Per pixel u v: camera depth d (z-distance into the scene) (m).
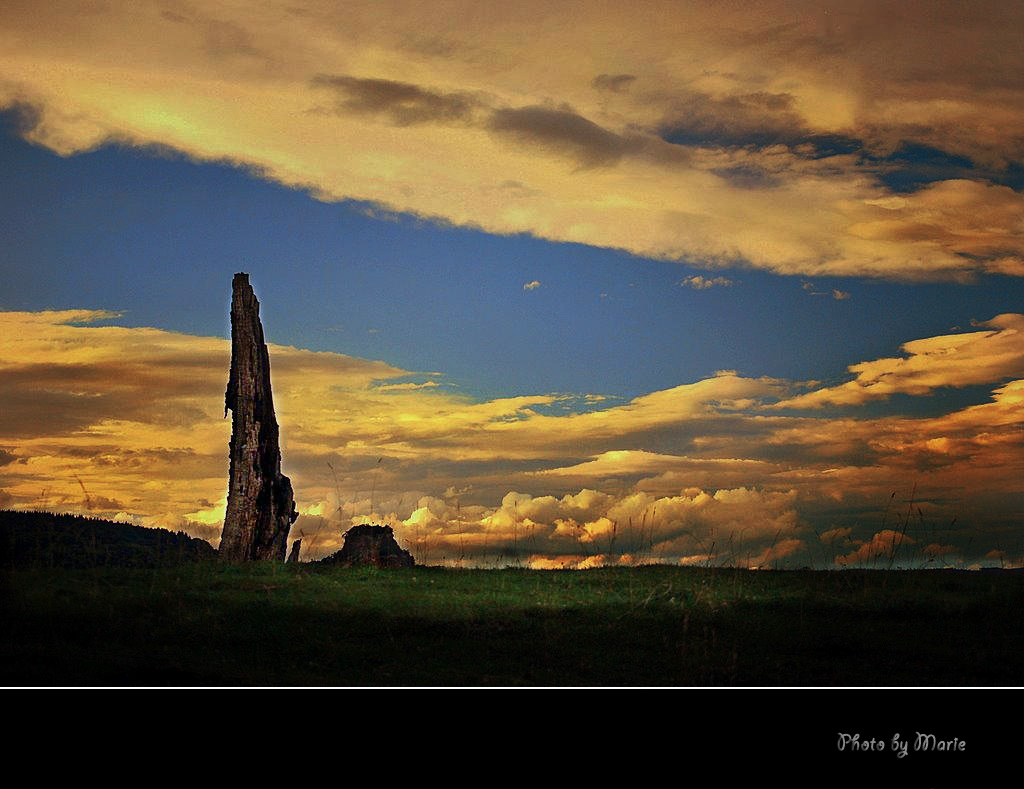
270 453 24.30
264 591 19.34
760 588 20.69
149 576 20.36
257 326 24.59
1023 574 22.28
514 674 14.20
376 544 24.92
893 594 19.73
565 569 24.14
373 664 14.60
